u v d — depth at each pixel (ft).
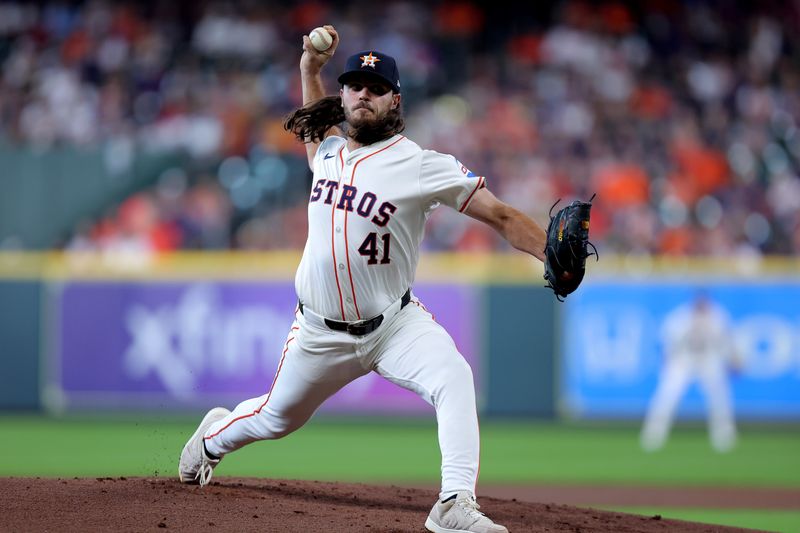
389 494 68.80
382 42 221.87
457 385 55.11
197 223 185.68
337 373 57.82
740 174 205.05
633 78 223.10
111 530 52.11
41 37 217.77
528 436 165.48
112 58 213.87
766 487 118.32
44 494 59.26
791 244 195.72
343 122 60.39
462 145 205.16
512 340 176.86
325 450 146.00
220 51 217.36
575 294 177.58
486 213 54.90
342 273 55.47
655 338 177.37
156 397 177.37
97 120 204.95
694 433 172.45
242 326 176.96
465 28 229.45
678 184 199.72
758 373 176.65
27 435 155.53
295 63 215.72
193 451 63.26
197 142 199.52
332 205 55.62
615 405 177.06
